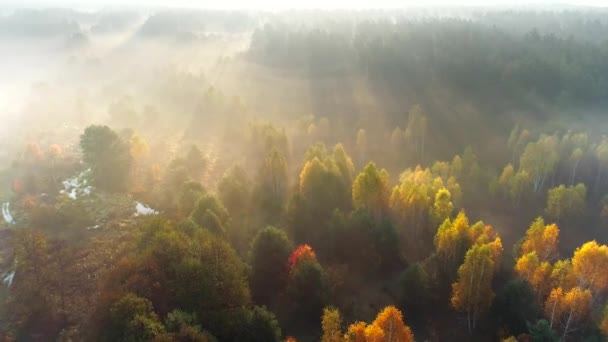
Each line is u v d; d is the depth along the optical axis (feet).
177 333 157.17
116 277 192.44
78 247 281.13
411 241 284.41
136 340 152.35
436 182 308.60
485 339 213.66
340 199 298.97
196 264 188.14
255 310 186.70
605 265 213.05
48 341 205.87
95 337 169.68
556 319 212.23
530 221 338.34
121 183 372.58
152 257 197.88
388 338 168.45
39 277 242.78
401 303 228.02
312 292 214.48
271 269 230.48
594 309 217.36
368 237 255.70
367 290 240.94
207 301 184.44
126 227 305.94
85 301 228.22
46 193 366.02
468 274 207.21
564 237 320.29
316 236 271.49
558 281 219.20
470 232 246.68
